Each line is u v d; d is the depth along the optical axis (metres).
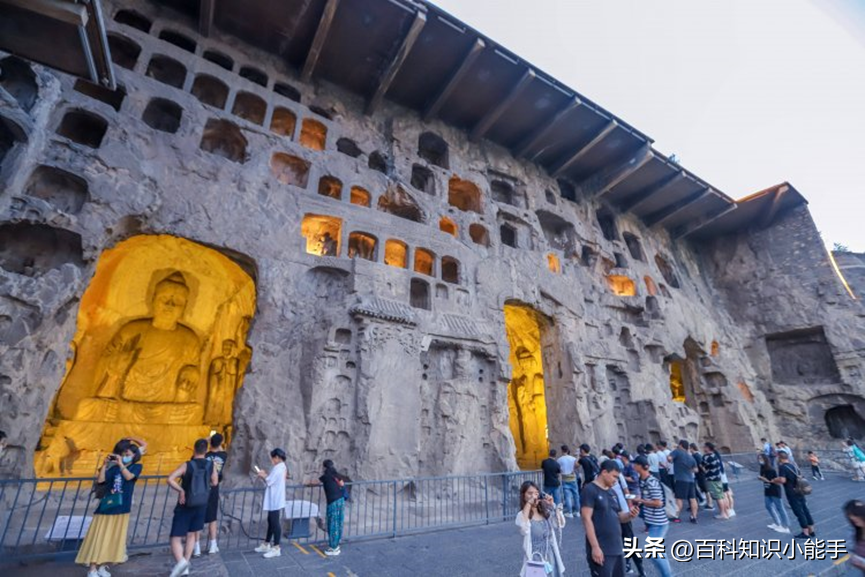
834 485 17.80
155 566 6.96
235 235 14.48
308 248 17.55
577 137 25.53
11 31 5.58
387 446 13.85
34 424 9.91
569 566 7.31
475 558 7.75
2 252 11.21
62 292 10.74
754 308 32.75
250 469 11.92
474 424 16.77
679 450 11.08
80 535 7.02
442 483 14.73
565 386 21.19
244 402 12.83
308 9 17.45
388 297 16.30
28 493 9.48
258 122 18.62
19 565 6.62
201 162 14.81
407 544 8.70
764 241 33.81
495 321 19.19
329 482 8.32
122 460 6.42
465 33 18.95
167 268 18.92
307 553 8.00
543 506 5.10
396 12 17.59
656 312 27.28
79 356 17.00
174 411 18.17
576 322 23.08
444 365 17.30
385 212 18.44
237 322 19.62
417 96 22.09
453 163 22.80
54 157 11.93
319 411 13.36
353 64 19.94
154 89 15.09
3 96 10.65
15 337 9.86
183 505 6.29
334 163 18.19
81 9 5.25
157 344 19.39
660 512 6.15
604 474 5.13
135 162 13.36
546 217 26.25
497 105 22.48
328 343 14.16
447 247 19.33
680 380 31.75
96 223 11.96
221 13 17.69
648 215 32.75
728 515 11.04
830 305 29.39
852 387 26.94
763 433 27.31
